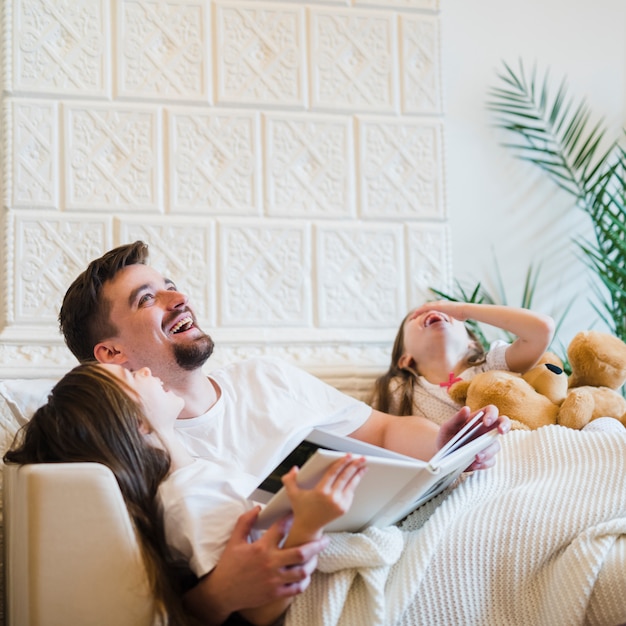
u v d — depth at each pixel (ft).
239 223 7.95
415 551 4.88
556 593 4.86
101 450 4.69
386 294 8.24
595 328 9.04
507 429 5.27
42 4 7.70
